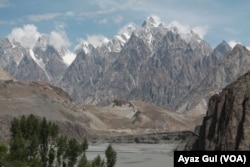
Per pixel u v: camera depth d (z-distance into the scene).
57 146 74.50
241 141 172.62
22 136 72.75
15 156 70.50
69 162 73.69
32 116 75.38
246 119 175.75
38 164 69.56
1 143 87.69
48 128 75.19
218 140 191.25
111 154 73.06
